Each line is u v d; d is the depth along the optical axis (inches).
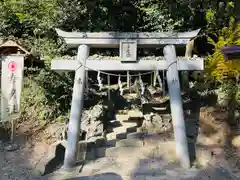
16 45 205.5
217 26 255.0
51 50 230.1
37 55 227.3
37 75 230.2
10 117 193.6
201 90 238.7
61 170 176.4
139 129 219.5
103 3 247.8
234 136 197.6
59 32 191.0
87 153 192.2
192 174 168.4
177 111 183.6
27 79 233.3
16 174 170.1
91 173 170.4
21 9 238.5
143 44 191.5
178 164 179.2
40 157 184.5
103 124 213.9
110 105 237.0
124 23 261.4
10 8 246.5
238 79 216.8
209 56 240.7
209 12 242.8
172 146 192.9
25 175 169.2
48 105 224.2
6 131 207.8
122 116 232.1
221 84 225.3
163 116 227.1
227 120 205.8
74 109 183.0
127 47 188.1
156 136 208.7
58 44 234.1
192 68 189.9
